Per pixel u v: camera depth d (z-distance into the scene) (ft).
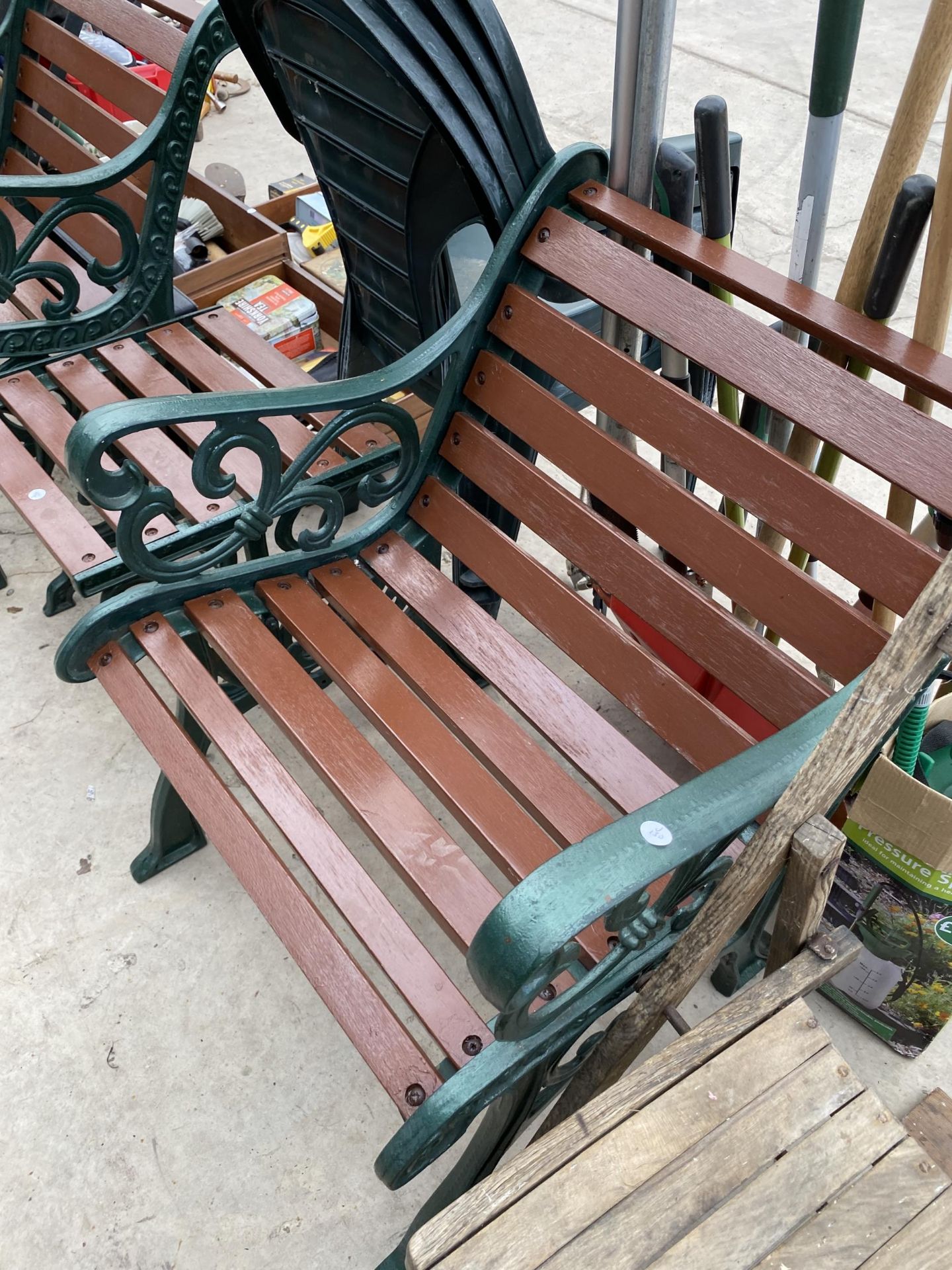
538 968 2.73
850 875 4.71
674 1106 3.37
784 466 4.00
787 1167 3.26
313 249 9.05
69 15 8.20
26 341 6.81
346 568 5.45
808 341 5.10
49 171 9.00
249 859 4.22
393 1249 4.74
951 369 3.67
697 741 4.33
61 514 5.85
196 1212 4.85
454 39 4.33
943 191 3.70
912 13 17.04
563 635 4.81
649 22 4.22
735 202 5.32
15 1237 4.77
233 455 6.23
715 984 5.54
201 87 6.48
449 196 5.17
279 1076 5.29
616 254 4.51
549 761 4.46
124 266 6.98
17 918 5.90
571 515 4.79
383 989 5.70
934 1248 3.14
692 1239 3.11
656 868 2.84
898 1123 3.38
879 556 3.76
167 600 5.09
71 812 6.40
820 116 4.25
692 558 4.34
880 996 5.08
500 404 5.06
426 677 4.83
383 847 4.19
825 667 3.98
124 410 4.36
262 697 4.75
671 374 5.18
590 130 13.75
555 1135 3.30
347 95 5.20
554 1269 3.04
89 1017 5.50
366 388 4.80
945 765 4.92
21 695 7.03
